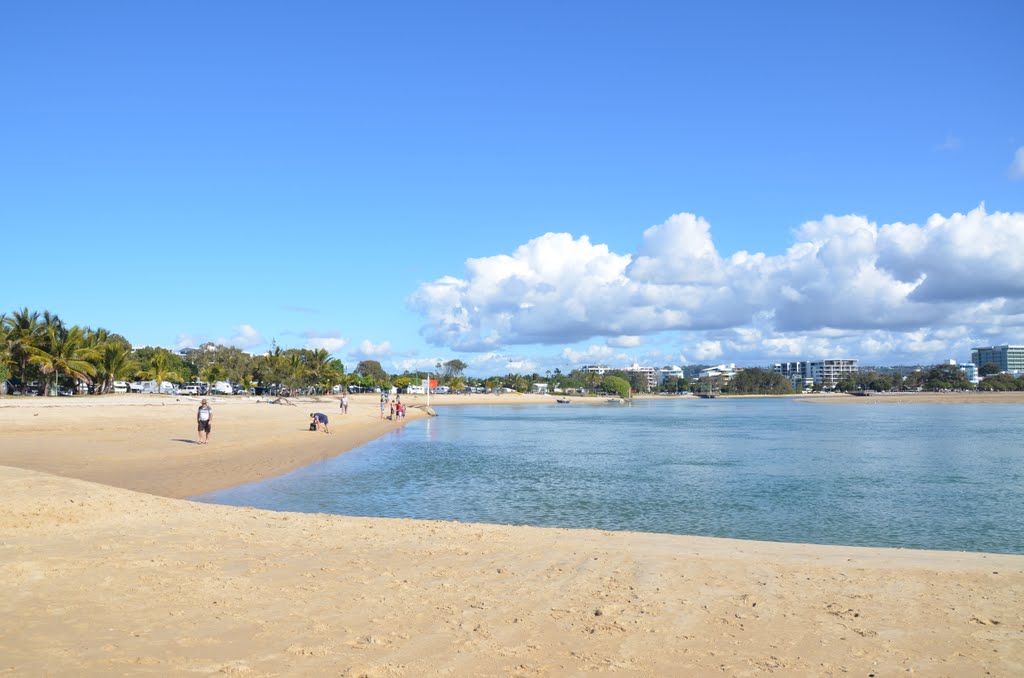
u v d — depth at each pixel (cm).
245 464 3303
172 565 1114
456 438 5906
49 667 677
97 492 1706
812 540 1925
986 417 10931
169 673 670
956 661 742
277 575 1070
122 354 10081
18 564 1085
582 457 4309
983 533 2028
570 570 1152
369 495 2589
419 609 906
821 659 745
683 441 5781
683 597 987
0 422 4334
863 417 11125
